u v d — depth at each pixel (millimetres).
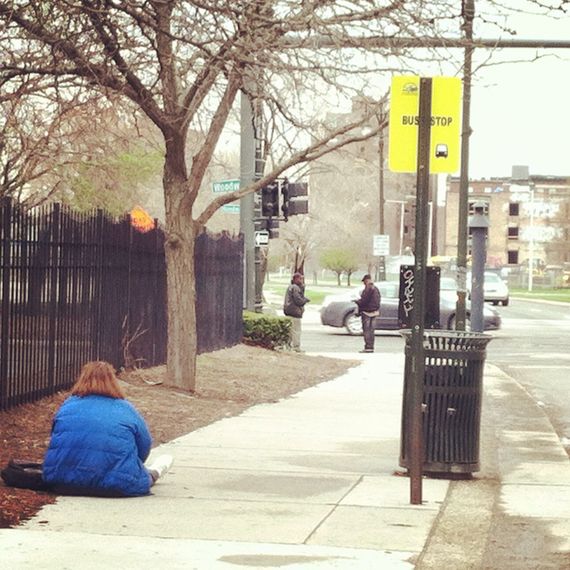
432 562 7535
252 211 27656
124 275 18234
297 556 7566
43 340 14562
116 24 14172
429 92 9688
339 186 63875
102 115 18047
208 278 23984
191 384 17500
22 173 20359
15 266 13547
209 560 7383
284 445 12922
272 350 27047
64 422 9391
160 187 35781
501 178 154875
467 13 13305
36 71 14008
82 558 7340
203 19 13391
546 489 10406
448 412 10805
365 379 22547
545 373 25781
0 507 8773
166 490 9844
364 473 11102
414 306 9633
